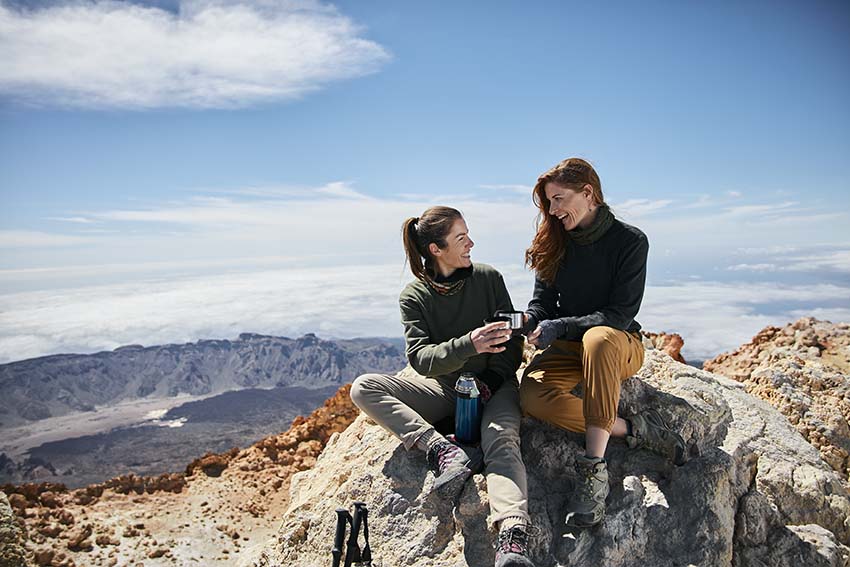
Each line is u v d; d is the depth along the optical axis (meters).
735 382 4.54
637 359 3.39
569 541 3.04
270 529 5.73
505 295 3.76
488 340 3.28
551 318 3.62
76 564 4.99
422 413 3.76
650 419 3.46
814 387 4.77
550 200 3.33
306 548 3.70
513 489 3.03
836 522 3.41
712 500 3.18
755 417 3.98
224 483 6.65
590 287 3.44
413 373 4.58
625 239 3.31
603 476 3.06
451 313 3.70
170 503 6.23
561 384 3.43
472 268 3.70
